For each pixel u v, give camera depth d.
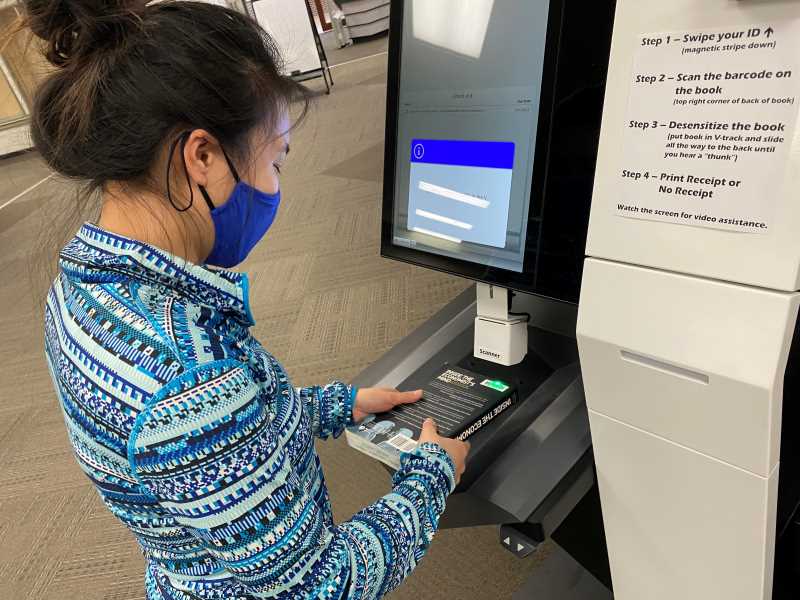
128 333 0.46
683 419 0.56
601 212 0.54
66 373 0.48
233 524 0.47
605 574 1.08
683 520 0.63
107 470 0.49
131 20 0.45
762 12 0.41
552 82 0.68
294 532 0.49
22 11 0.46
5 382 2.50
